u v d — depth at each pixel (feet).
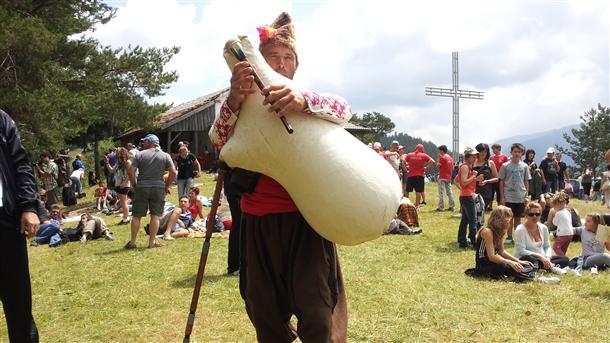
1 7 54.60
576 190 90.68
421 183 53.78
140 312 19.26
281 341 9.78
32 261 31.17
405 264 27.73
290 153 8.61
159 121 82.48
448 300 20.42
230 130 9.19
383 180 8.77
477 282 23.79
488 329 17.02
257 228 9.49
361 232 8.65
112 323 18.12
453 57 177.27
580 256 28.19
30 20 55.21
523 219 42.27
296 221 9.31
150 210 33.14
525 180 35.14
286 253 9.38
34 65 55.57
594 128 237.04
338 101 8.94
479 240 25.32
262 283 9.54
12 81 55.67
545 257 26.86
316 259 9.24
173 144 120.37
